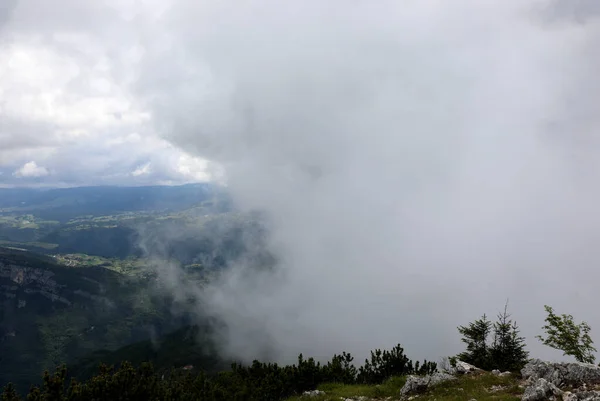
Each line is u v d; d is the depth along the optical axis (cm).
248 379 3906
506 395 2258
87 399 2403
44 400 2277
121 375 2575
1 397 2264
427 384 2830
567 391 2103
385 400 2856
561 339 3819
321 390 3444
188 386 3312
